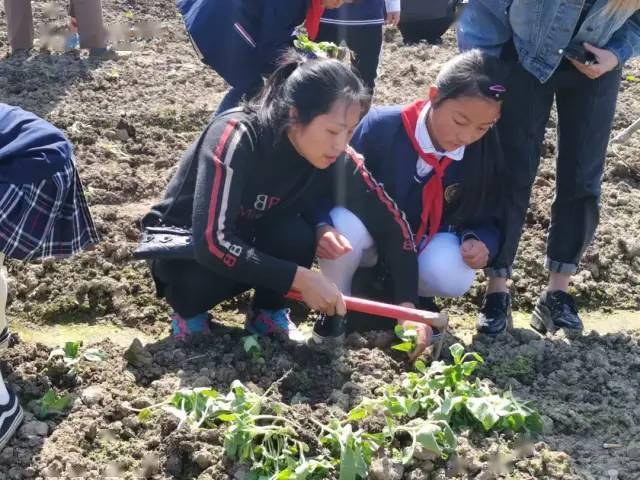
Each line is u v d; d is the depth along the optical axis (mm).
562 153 3672
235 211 3021
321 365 3211
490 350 3453
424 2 7199
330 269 3482
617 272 4223
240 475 2697
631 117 5820
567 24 3303
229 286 3332
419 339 3225
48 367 3115
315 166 3111
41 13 7516
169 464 2758
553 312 3787
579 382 3309
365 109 3072
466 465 2768
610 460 2902
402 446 2844
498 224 3621
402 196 3471
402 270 3412
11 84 5887
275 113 3012
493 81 3158
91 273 3873
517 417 2961
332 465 2727
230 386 3084
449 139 3281
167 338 3426
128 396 3039
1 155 2744
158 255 3156
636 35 3465
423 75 6309
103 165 4859
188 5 4039
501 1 3418
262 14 3836
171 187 3297
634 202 4789
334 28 4945
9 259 3889
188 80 6105
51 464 2703
